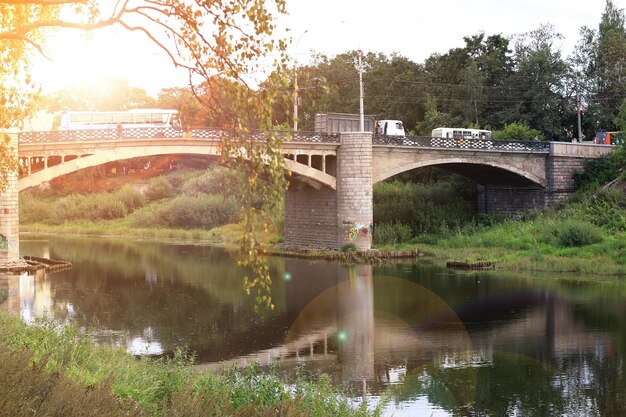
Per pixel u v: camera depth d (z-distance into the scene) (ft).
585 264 165.89
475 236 207.92
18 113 52.11
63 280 150.51
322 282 151.53
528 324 107.96
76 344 60.49
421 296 132.67
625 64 296.51
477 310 119.14
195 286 143.64
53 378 33.47
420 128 293.43
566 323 108.47
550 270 167.02
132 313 113.60
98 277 155.84
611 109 294.25
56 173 167.32
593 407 69.51
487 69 311.68
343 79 330.95
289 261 191.21
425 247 204.13
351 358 86.43
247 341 95.25
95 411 31.37
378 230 213.46
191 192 295.28
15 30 40.88
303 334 100.07
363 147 200.44
